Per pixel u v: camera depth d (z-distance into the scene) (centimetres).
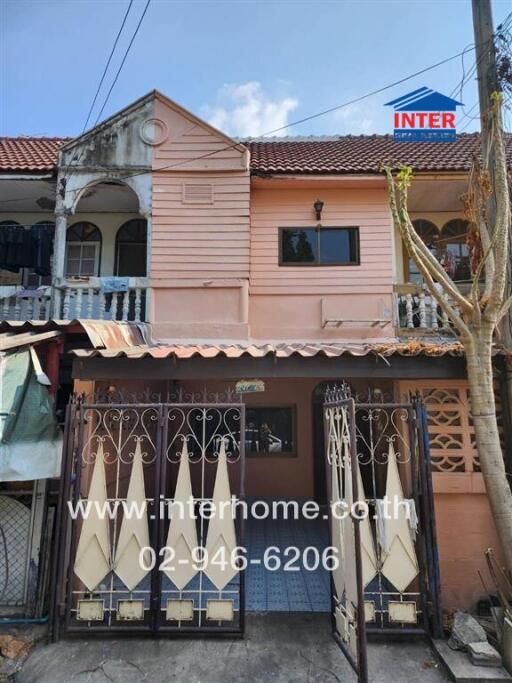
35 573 515
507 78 521
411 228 496
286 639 459
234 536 469
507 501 443
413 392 579
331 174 838
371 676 404
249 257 823
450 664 409
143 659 427
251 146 1170
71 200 823
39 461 487
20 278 986
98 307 812
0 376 486
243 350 554
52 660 427
